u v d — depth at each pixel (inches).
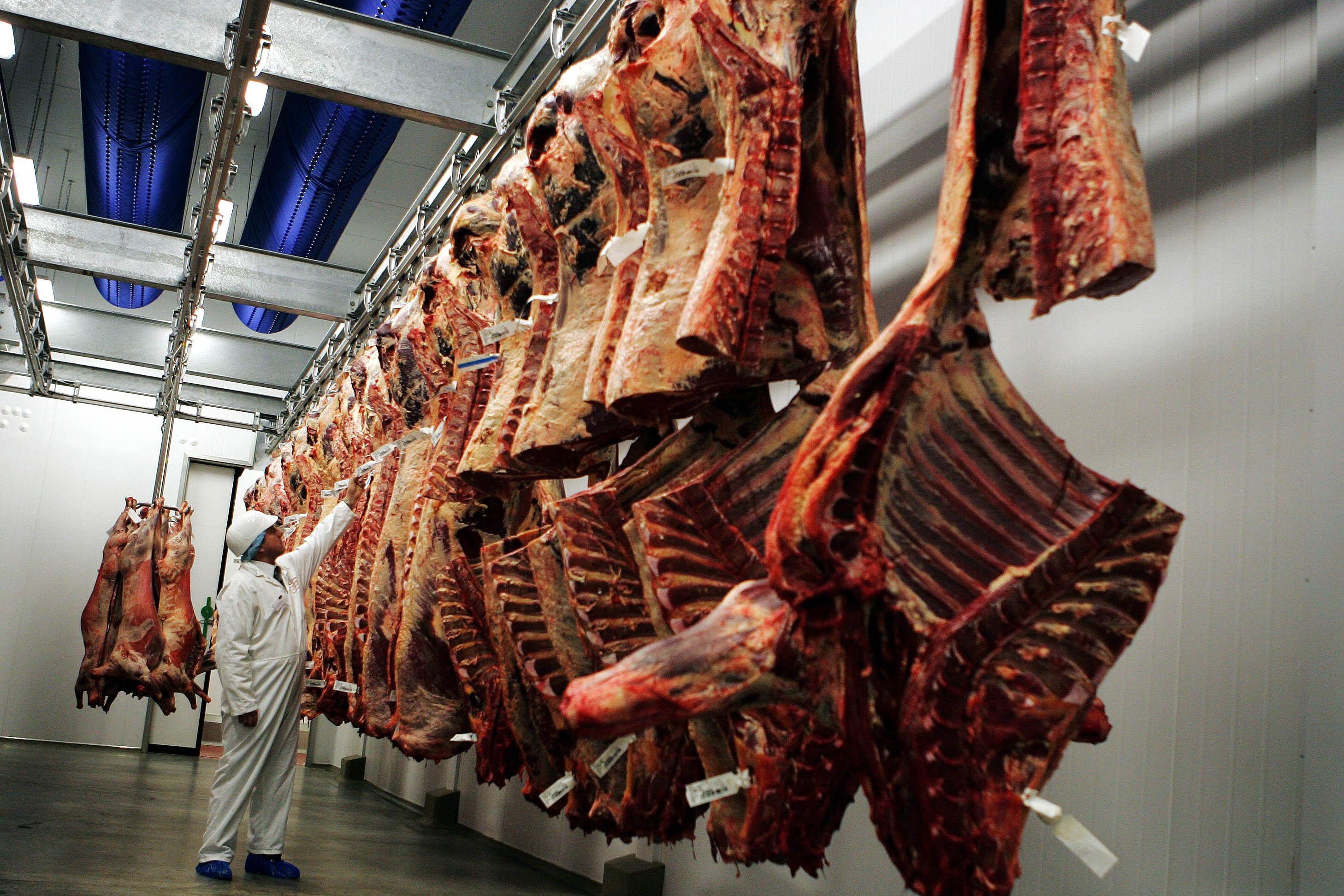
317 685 233.3
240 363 388.5
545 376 103.3
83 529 434.0
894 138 130.9
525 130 174.6
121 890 175.2
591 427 98.0
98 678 330.6
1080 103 56.7
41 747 405.1
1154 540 57.9
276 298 273.7
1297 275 83.9
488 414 122.1
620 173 92.7
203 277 252.8
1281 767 79.7
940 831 57.9
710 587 73.8
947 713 57.6
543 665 111.0
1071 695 57.3
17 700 415.5
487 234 140.9
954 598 59.7
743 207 70.8
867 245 77.4
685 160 82.0
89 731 424.8
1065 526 59.4
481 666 140.5
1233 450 86.6
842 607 58.8
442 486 141.7
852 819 121.2
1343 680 76.0
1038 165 57.1
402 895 182.1
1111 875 91.9
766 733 75.7
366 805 315.9
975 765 57.6
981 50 60.2
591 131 93.9
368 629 166.2
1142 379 95.3
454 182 196.2
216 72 168.9
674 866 157.8
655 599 87.7
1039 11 58.3
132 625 333.4
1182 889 85.7
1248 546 84.4
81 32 159.3
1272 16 88.3
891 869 114.2
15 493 426.3
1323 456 79.5
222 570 473.1
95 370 417.1
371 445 205.3
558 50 153.0
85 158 275.4
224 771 197.2
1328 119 82.0
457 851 233.0
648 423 93.8
